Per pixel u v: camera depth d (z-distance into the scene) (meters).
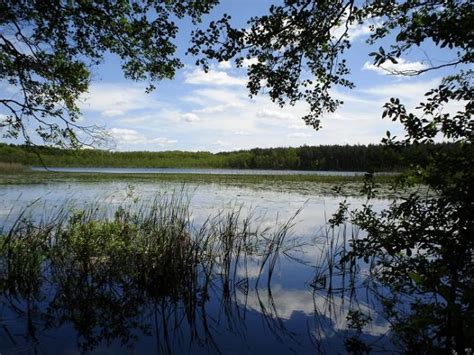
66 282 5.46
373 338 4.05
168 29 6.79
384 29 3.45
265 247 8.10
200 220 10.42
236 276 6.27
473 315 2.10
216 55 4.47
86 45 7.05
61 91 7.41
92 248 6.17
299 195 17.39
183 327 4.36
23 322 4.39
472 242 2.44
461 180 2.38
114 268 5.85
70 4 6.60
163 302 5.09
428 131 2.58
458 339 2.52
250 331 4.28
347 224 10.45
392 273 3.31
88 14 6.56
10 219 9.84
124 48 7.29
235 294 5.46
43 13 6.30
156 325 4.42
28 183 22.42
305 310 4.88
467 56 2.62
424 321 2.48
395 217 3.05
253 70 4.89
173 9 6.56
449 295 2.24
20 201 13.57
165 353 3.75
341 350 3.80
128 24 6.73
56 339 4.00
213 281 6.00
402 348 3.72
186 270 5.47
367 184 3.15
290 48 4.94
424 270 2.70
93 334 4.14
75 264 6.09
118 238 6.45
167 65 7.25
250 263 7.09
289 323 4.48
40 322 4.41
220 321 4.54
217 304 5.08
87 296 5.16
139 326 4.39
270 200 15.36
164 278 5.38
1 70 6.89
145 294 5.34
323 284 5.88
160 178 29.67
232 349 3.85
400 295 4.97
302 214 12.09
